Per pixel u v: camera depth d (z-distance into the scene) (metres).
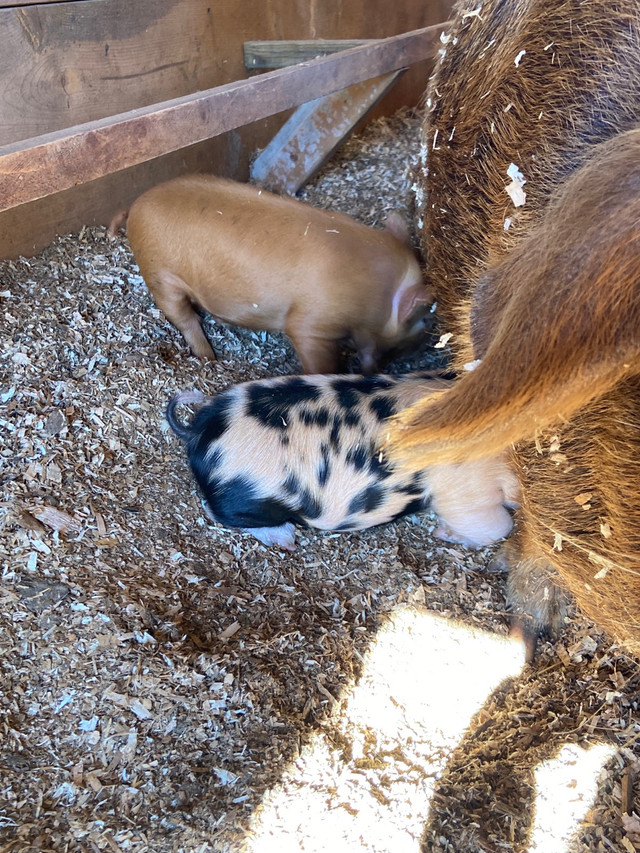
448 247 1.96
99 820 1.45
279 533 2.15
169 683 1.68
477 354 1.14
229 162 3.44
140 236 2.46
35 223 2.64
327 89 2.47
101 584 1.82
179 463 2.23
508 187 1.44
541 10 1.51
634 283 0.77
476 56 1.79
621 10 1.30
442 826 1.56
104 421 2.20
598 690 1.86
